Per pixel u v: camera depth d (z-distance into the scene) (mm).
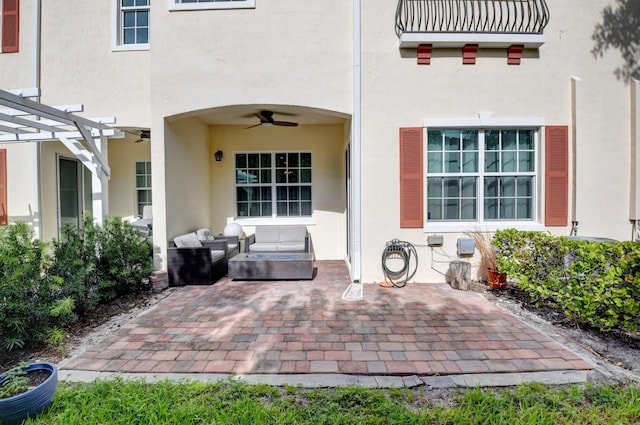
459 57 5898
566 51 5902
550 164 5910
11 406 2291
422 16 5887
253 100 5980
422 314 4438
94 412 2445
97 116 6633
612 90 5922
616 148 5930
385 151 5938
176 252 5906
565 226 5934
